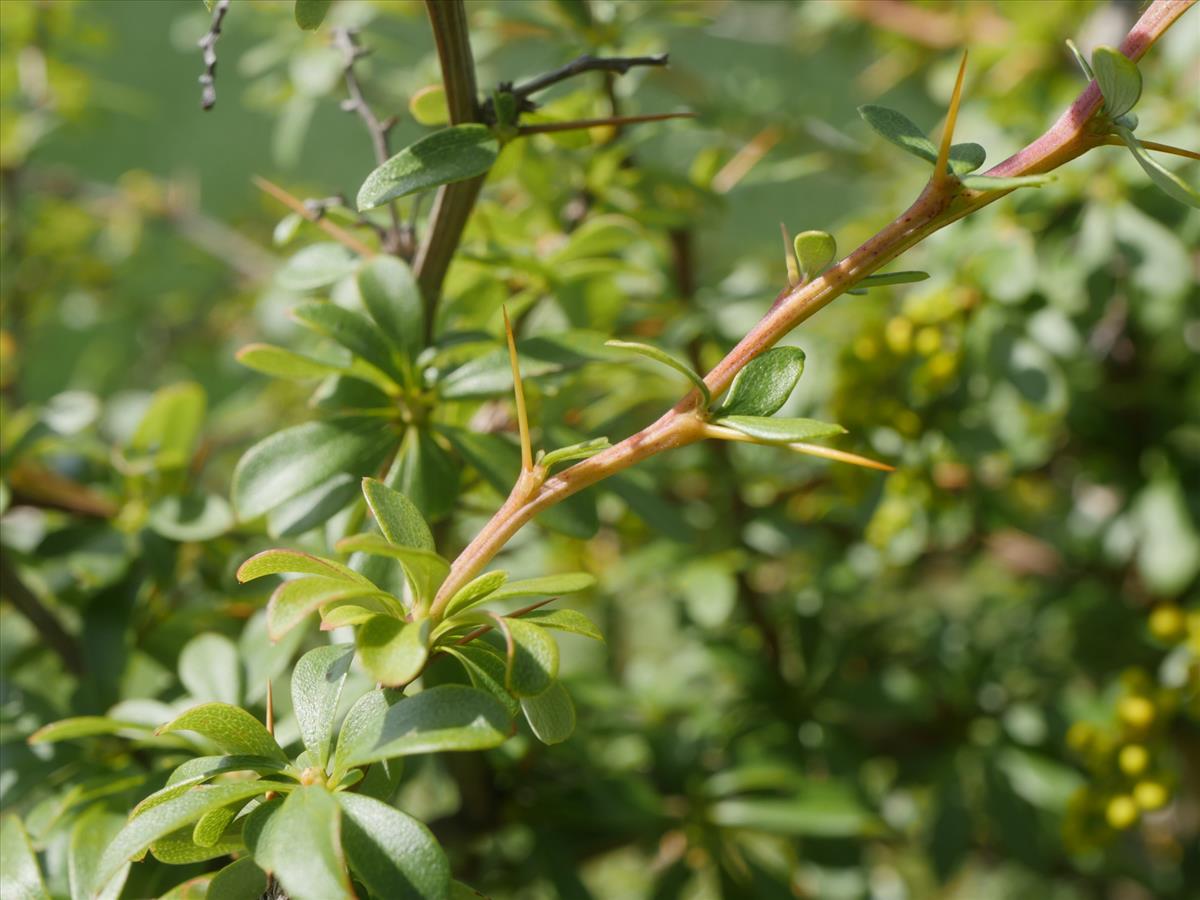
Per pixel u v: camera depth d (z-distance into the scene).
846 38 0.74
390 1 0.49
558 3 0.41
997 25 0.56
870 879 0.52
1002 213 0.45
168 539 0.36
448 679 0.30
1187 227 0.45
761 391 0.24
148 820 0.23
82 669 0.36
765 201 0.79
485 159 0.27
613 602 0.59
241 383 0.76
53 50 0.56
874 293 0.52
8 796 0.32
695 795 0.43
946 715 0.51
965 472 0.50
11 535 0.39
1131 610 0.55
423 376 0.31
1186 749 0.52
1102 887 0.61
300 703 0.25
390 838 0.23
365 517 0.32
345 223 0.33
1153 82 0.45
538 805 0.39
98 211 0.64
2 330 0.63
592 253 0.36
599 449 0.24
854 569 0.54
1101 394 0.54
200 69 1.38
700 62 0.91
